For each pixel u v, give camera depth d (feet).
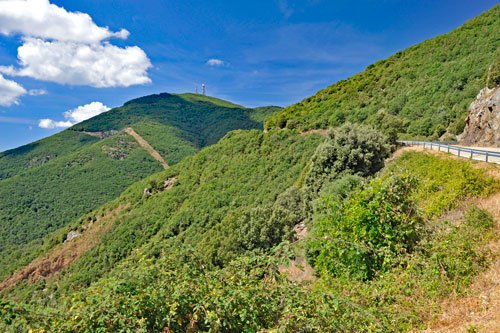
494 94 84.89
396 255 27.40
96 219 203.41
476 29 163.84
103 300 13.69
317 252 39.34
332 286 27.50
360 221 29.19
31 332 12.23
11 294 171.53
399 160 65.36
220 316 13.56
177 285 14.75
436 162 51.93
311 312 14.73
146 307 13.64
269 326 14.30
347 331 15.12
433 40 178.70
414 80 152.76
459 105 113.60
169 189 176.76
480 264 23.90
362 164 69.46
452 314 19.52
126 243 153.17
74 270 162.91
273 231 67.10
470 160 46.37
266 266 16.63
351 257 27.99
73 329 12.67
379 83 166.91
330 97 180.14
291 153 138.00
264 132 171.22
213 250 69.72
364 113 143.54
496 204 32.48
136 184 216.74
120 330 12.46
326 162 72.74
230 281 15.81
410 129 119.65
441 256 24.77
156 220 155.94
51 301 15.14
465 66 134.51
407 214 28.86
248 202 122.01
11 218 317.42
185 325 14.29
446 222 29.53
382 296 23.20
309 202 67.15
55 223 311.88
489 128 82.48
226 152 169.37
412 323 19.81
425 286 22.97
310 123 154.92
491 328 16.24
